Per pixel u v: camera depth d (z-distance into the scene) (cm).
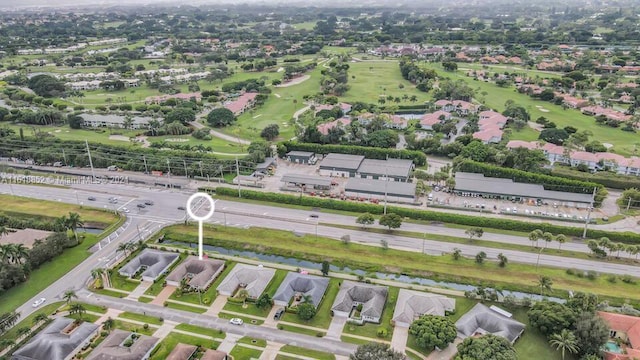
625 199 18625
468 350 10738
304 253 16188
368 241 16762
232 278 14350
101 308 13275
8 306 13362
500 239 16712
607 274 14550
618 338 11906
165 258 15362
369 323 12719
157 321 12788
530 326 12381
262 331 12438
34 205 19700
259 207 19450
